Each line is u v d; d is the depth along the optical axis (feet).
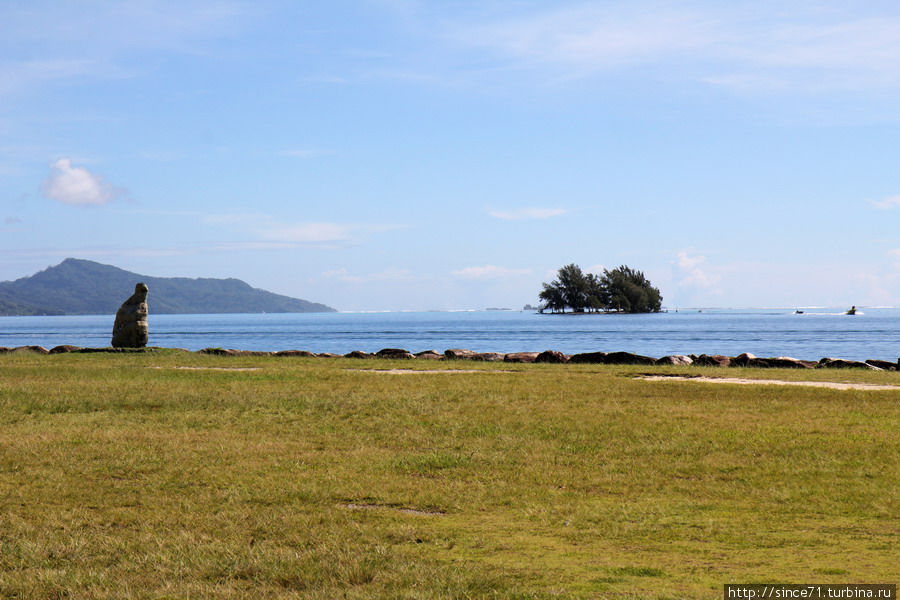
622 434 54.49
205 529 33.24
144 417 62.34
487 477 43.29
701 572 26.84
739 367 109.19
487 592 24.88
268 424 59.52
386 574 26.76
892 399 69.72
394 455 48.75
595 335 385.50
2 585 26.22
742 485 41.06
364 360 119.75
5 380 85.46
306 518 34.76
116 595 25.08
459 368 104.37
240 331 555.69
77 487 40.60
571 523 33.96
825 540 30.86
